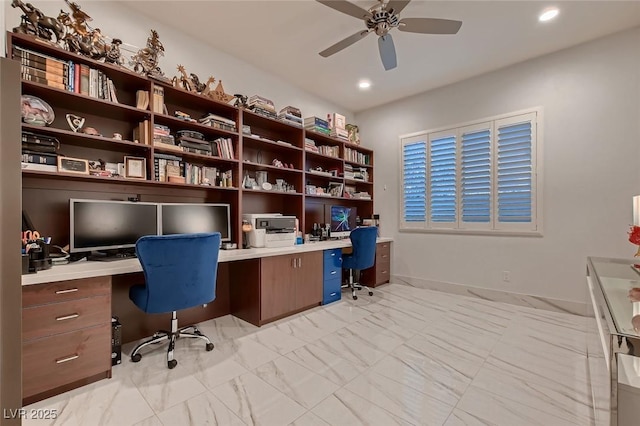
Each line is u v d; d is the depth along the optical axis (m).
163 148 2.40
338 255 3.56
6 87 0.94
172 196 2.67
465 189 3.76
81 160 2.02
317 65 3.39
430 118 4.09
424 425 1.44
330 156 4.03
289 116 3.47
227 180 2.92
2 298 0.93
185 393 1.68
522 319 2.89
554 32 2.75
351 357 2.12
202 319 2.84
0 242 0.92
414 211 4.24
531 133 3.26
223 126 2.84
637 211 1.83
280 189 3.44
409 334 2.54
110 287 1.85
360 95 4.24
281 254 2.84
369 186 4.78
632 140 2.73
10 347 0.94
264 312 2.73
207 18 2.58
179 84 2.59
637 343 0.98
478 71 3.52
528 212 3.29
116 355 1.99
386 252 4.39
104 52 2.12
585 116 2.95
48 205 2.04
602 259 2.41
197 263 2.02
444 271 3.95
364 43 2.93
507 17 2.52
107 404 1.57
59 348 1.64
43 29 1.89
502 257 3.48
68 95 1.94
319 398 1.65
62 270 1.74
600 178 2.88
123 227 2.23
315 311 3.15
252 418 1.48
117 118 2.38
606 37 2.83
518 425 1.44
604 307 1.31
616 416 0.99
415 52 3.08
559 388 1.75
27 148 1.82
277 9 2.45
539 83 3.20
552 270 3.15
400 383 1.80
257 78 3.43
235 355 2.14
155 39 2.39
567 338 2.45
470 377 1.87
